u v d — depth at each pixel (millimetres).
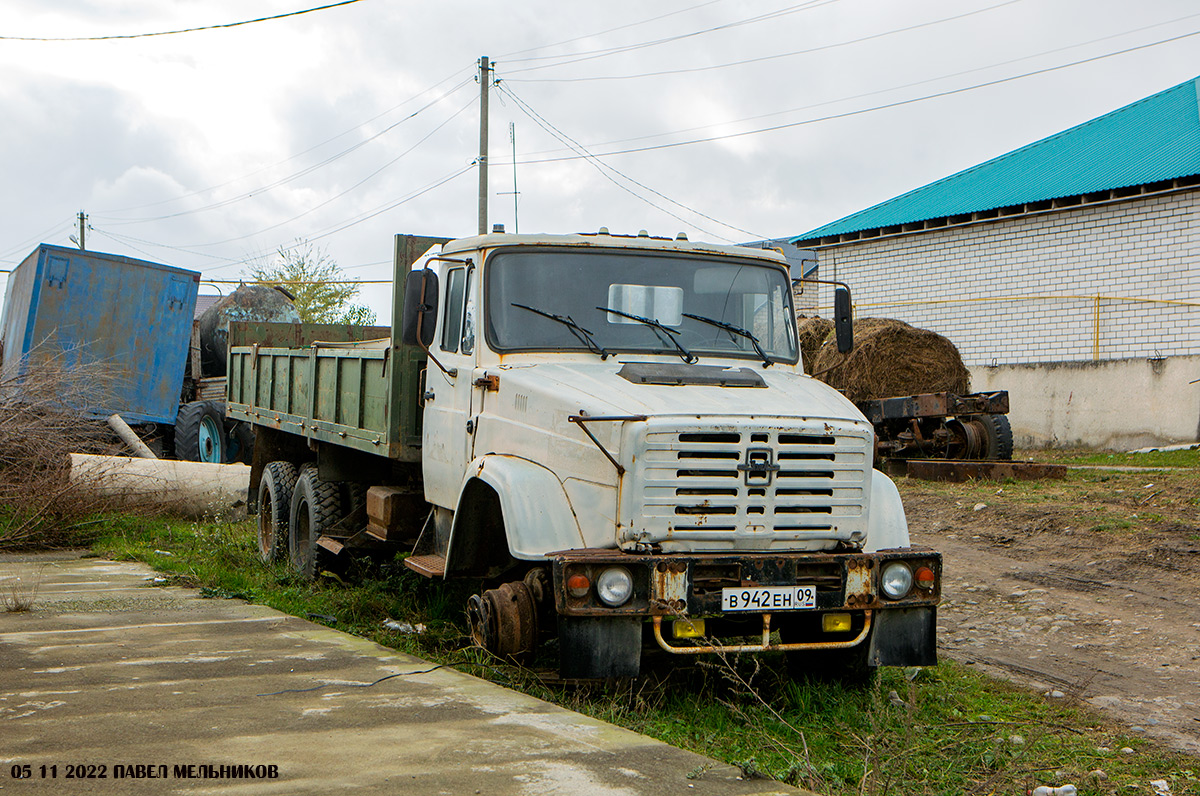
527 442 5691
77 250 14414
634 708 5219
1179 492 11172
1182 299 17766
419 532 7613
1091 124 23141
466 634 6719
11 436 11109
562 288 6238
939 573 5465
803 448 5254
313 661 5703
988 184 21922
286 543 9422
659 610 4969
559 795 3598
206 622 6906
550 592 5543
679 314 6328
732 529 5152
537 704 4852
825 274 23672
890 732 5059
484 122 28203
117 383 14797
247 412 10914
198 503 12492
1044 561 9117
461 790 3625
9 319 16016
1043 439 19156
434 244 7395
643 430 5016
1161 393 17562
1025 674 6293
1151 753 4949
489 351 6145
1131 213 18438
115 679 5242
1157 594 7902
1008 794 4414
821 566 5262
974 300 20812
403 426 7230
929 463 13766
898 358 14875
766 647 5203
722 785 3795
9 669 5457
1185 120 20594
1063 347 19359
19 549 10734
